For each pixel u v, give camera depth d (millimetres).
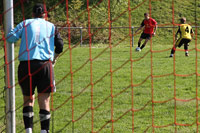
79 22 49750
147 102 15547
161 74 22203
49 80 10352
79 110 14648
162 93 17172
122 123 12844
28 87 10328
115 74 22266
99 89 18297
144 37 34000
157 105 15094
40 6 10820
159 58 29141
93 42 46719
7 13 10117
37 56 10211
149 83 19469
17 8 49781
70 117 13703
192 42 48500
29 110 10469
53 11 52844
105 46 42438
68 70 24125
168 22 54062
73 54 32312
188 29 30172
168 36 50094
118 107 14953
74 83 20016
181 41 30094
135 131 11969
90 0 54312
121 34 49812
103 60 28344
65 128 12406
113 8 53000
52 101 15672
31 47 10242
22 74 10242
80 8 53125
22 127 12648
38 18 10742
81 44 42719
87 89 18359
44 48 10383
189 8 58469
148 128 12227
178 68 24375
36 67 10164
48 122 10492
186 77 20984
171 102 15461
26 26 10430
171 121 12992
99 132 11922
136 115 13789
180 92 17359
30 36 10312
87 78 21266
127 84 19375
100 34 47875
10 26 10172
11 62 10180
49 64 10375
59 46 10906
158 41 48406
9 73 10180
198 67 24844
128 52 33531
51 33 10680
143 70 23672
